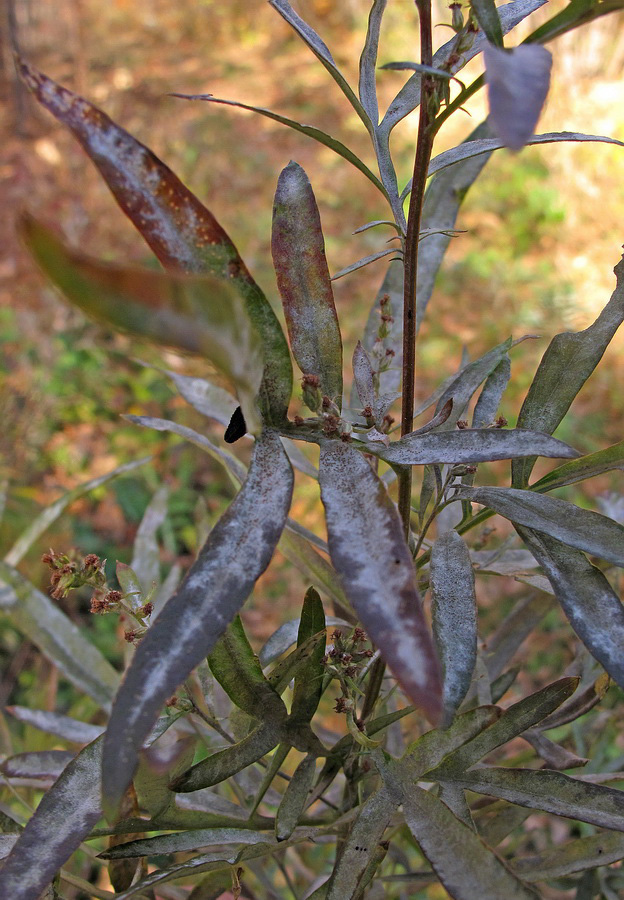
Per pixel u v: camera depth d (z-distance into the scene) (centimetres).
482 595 64
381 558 12
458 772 17
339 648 17
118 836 19
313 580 22
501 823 22
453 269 113
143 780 16
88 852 26
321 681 17
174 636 12
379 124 17
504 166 128
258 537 13
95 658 27
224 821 18
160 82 176
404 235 16
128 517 80
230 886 20
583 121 127
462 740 16
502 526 55
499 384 19
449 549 16
